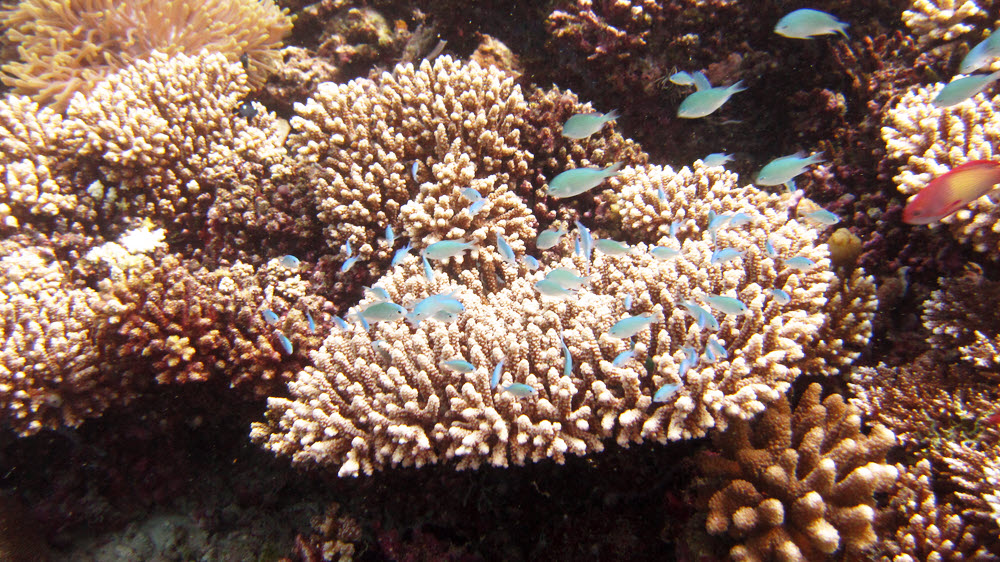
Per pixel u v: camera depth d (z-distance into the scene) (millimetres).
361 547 598
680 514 496
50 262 643
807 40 662
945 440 473
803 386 538
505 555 560
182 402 606
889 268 572
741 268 530
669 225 605
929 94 585
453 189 584
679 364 456
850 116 656
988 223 495
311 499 644
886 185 592
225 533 642
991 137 524
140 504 646
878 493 466
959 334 512
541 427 451
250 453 662
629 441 493
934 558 432
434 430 470
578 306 511
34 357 548
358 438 468
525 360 476
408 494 581
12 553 599
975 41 605
